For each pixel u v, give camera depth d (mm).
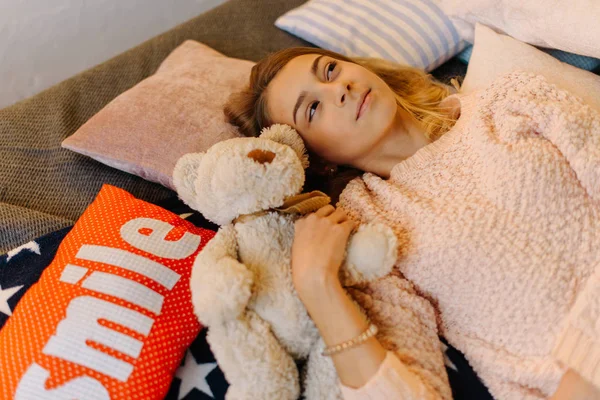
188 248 833
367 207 889
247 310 739
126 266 772
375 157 984
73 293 739
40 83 1597
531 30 1104
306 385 754
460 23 1275
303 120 936
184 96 1108
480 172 856
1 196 1040
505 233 797
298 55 1015
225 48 1400
